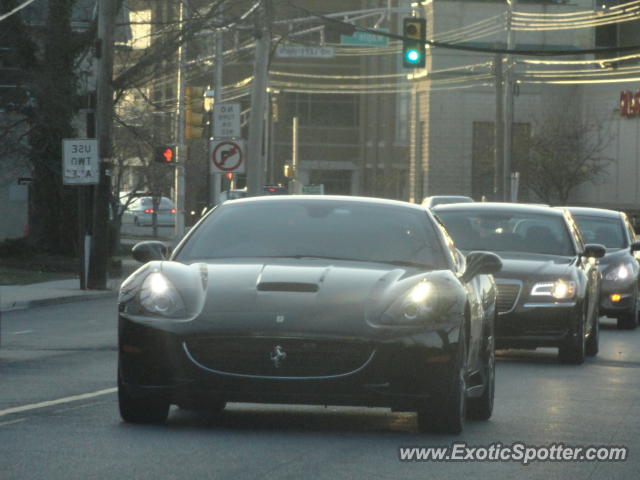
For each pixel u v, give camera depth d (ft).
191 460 68.33
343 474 65.46
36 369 122.01
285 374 74.49
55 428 79.92
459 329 77.46
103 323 188.44
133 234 523.70
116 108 386.32
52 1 318.86
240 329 74.59
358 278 79.00
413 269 83.05
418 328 75.61
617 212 197.77
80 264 256.32
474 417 89.61
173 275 79.92
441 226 91.66
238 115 286.46
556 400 102.42
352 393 74.49
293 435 78.28
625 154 616.80
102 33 259.60
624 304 181.68
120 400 80.43
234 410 90.22
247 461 68.39
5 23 318.86
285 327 74.49
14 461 67.56
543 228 144.56
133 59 309.22
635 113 607.37
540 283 132.16
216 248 86.43
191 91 299.79
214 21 291.99
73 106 322.96
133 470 65.10
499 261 89.15
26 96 320.91
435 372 75.82
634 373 126.21
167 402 77.92
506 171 465.06
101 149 259.19
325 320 74.95
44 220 336.70
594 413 94.53
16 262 317.63
